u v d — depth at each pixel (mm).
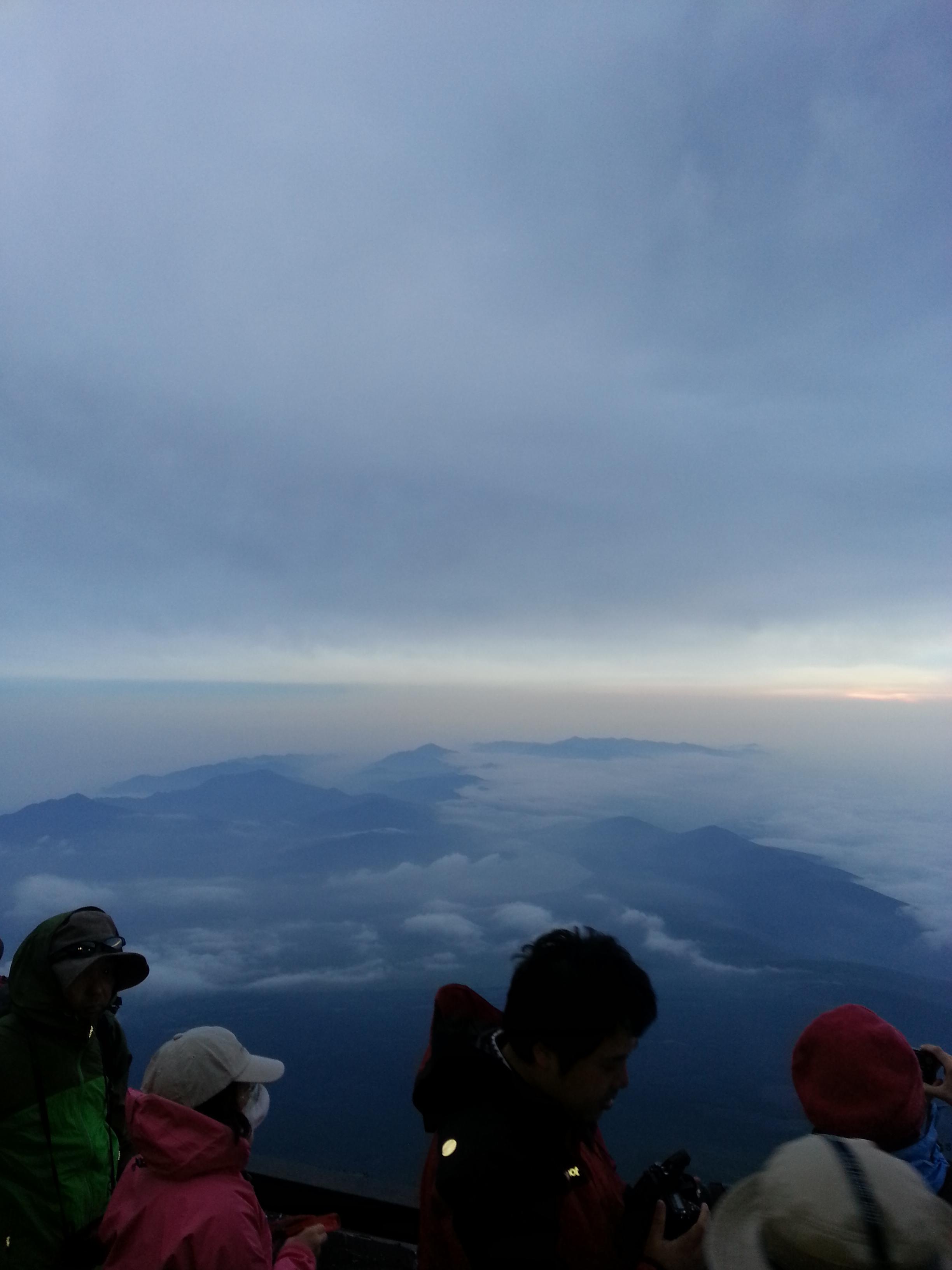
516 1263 1371
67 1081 2512
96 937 2543
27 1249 2361
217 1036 2277
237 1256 1958
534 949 1615
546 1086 1537
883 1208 1077
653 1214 1661
